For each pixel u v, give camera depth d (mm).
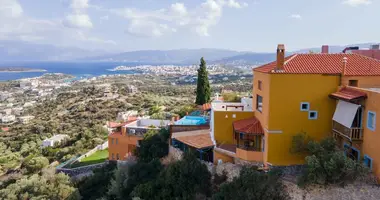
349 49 37562
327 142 22859
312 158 21328
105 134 80062
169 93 175000
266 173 22328
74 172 46344
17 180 42188
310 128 25047
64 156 61625
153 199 26297
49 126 106938
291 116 24938
